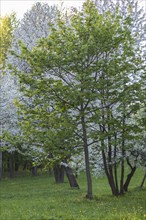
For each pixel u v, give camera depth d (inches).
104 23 589.9
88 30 562.3
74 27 576.7
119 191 758.5
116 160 679.7
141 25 733.3
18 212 464.8
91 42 539.8
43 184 1128.2
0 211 482.9
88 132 606.2
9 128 987.9
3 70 1108.5
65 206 522.9
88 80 549.0
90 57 577.9
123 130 615.8
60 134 574.6
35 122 634.8
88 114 608.4
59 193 755.4
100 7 753.6
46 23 1121.4
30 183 1210.6
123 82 574.2
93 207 506.0
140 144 704.4
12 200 637.3
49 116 598.5
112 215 417.4
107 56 601.0
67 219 404.2
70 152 583.2
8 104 991.0
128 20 605.9
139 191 773.3
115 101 585.9
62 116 595.8
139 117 667.4
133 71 634.2
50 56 550.6
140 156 731.4
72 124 575.2
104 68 565.0
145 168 796.6
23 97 871.7
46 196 699.4
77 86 543.2
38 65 570.3
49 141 573.9
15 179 1469.0
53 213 449.4
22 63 966.4
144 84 602.5
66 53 561.6
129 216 403.2
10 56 1079.0
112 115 644.7
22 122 623.5
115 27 580.4
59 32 582.2
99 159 777.6
